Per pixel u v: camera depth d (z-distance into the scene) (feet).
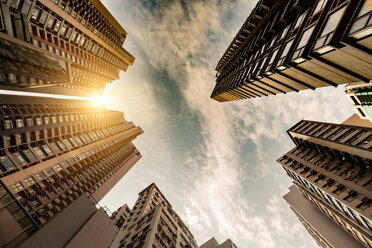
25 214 55.57
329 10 46.32
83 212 70.03
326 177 142.61
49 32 181.37
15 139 153.07
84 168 254.68
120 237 177.06
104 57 329.31
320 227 194.90
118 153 393.70
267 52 86.38
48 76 188.03
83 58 274.36
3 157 142.41
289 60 59.72
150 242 119.65
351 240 166.30
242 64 128.16
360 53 39.29
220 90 169.78
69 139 223.71
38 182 160.45
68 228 60.80
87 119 265.75
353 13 37.45
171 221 175.11
